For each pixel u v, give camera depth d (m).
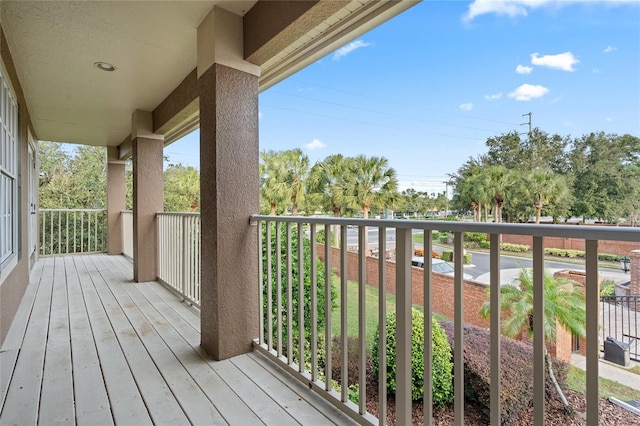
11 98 2.80
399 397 1.31
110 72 3.14
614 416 2.46
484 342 3.29
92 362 2.10
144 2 2.11
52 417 1.55
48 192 11.96
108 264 5.67
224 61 2.19
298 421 1.52
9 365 2.06
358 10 1.88
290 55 2.42
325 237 1.70
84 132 5.58
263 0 2.08
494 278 1.04
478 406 2.97
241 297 2.24
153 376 1.93
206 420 1.53
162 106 3.97
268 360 2.14
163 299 3.56
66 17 2.25
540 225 0.93
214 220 2.17
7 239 2.70
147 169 4.36
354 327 4.52
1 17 2.22
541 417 0.95
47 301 3.46
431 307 1.22
